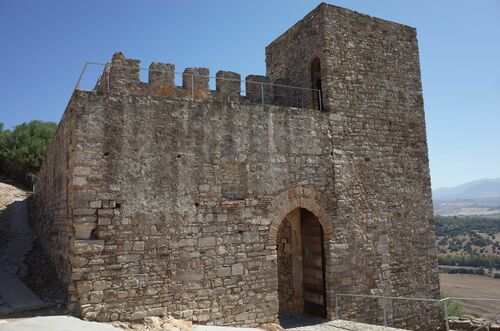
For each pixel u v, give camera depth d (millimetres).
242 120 11531
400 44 14953
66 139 10836
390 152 14031
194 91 12531
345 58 13508
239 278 10844
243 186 11328
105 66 10586
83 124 9516
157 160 10242
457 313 25656
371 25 14336
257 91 14094
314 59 13844
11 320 8477
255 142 11633
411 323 13570
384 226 13469
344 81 13367
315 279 13180
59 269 11148
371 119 13789
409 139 14562
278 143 11969
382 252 13281
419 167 14656
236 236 10977
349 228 12773
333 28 13422
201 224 10562
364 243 12969
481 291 49438
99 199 9469
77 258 9070
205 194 10719
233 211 11023
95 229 9422
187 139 10688
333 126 12938
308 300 13469
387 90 14320
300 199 12070
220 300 10516
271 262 11375
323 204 12430
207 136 10977
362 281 12750
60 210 11641
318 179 12453
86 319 8914
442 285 53750
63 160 11375
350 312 12406
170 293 9930
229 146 11234
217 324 10383
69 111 10391
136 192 9891
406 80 14875
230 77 13414
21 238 16203
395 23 14977
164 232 10078
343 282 12383
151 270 9797
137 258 9688
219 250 10688
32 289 10836
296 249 14047
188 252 10297
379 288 13031
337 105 13102
